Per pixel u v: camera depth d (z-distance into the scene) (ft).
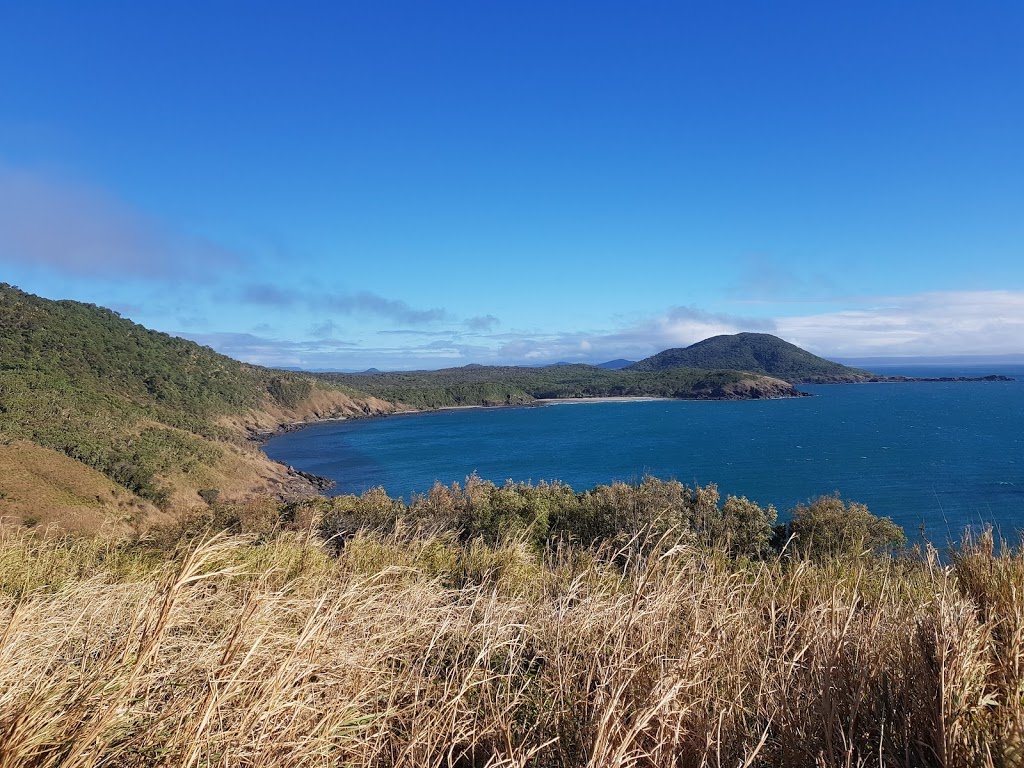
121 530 27.22
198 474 213.25
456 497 58.59
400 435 434.30
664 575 12.00
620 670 8.47
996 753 5.84
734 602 12.54
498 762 6.94
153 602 8.29
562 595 13.28
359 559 19.47
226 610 10.72
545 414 598.34
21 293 394.11
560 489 71.67
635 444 334.65
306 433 454.40
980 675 7.04
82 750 5.74
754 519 49.98
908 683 7.33
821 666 8.43
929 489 169.27
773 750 7.29
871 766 6.54
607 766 6.45
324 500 71.20
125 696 6.36
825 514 42.93
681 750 7.20
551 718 8.57
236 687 6.91
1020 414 450.71
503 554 20.18
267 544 19.72
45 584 15.96
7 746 5.52
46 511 118.32
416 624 11.58
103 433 209.46
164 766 5.95
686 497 61.36
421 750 7.65
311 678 8.16
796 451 278.05
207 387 437.99
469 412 651.66
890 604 11.85
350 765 7.13
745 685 8.79
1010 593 9.70
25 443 162.50
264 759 6.34
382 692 8.99
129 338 431.84
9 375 245.86
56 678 7.22
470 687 8.87
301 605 10.27
